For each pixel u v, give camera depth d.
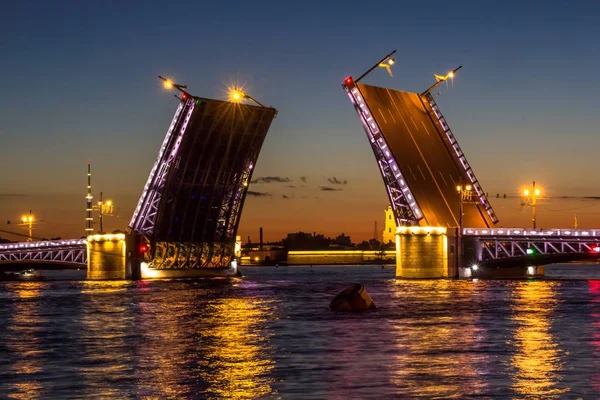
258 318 71.00
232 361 46.25
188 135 121.56
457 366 43.56
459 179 145.38
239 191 138.88
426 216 142.00
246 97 120.88
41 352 50.66
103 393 38.00
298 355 48.16
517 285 125.25
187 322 68.00
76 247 155.50
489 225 153.12
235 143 127.69
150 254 143.00
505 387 38.03
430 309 78.06
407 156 137.12
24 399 36.84
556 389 37.47
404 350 49.62
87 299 97.88
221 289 120.31
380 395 36.84
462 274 146.38
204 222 140.38
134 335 58.97
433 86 142.12
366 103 132.62
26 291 117.94
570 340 53.53
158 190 130.50
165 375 42.12
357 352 49.03
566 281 141.50
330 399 36.25
